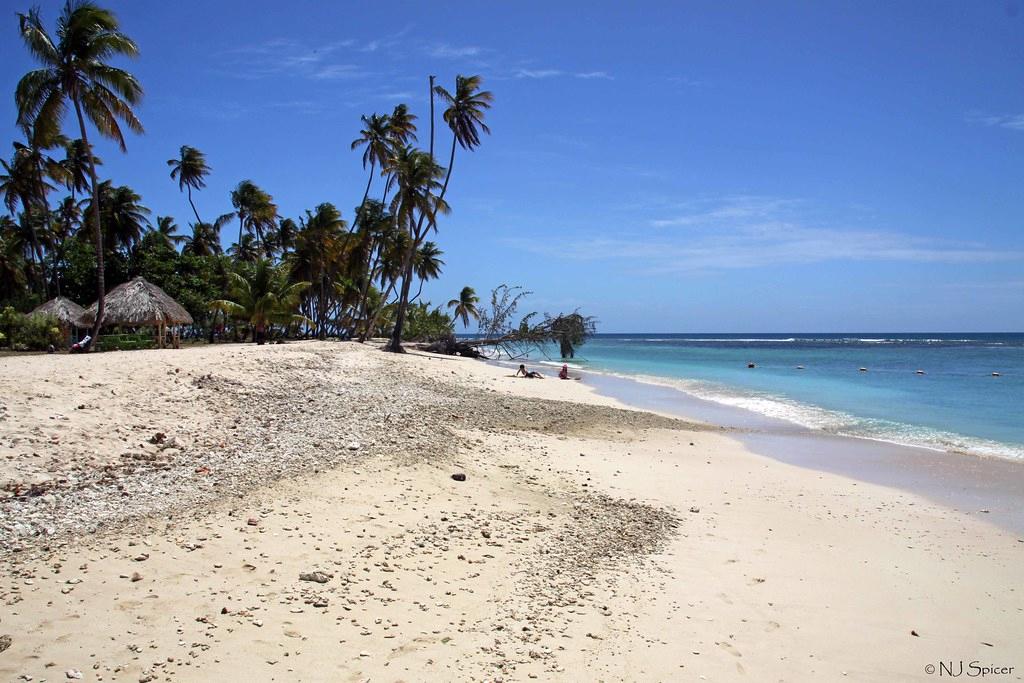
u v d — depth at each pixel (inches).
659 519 416.8
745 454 663.8
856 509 461.4
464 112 1802.4
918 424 875.4
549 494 457.7
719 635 265.7
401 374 1162.0
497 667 228.7
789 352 3385.8
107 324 1291.8
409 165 1791.3
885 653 258.1
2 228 1923.0
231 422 551.5
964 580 333.7
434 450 538.0
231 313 1747.0
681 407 1057.5
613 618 274.1
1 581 254.2
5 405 476.7
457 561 317.4
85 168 2042.3
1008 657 257.1
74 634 223.6
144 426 491.5
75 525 312.2
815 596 308.8
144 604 248.1
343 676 215.0
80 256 1811.0
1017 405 1074.7
